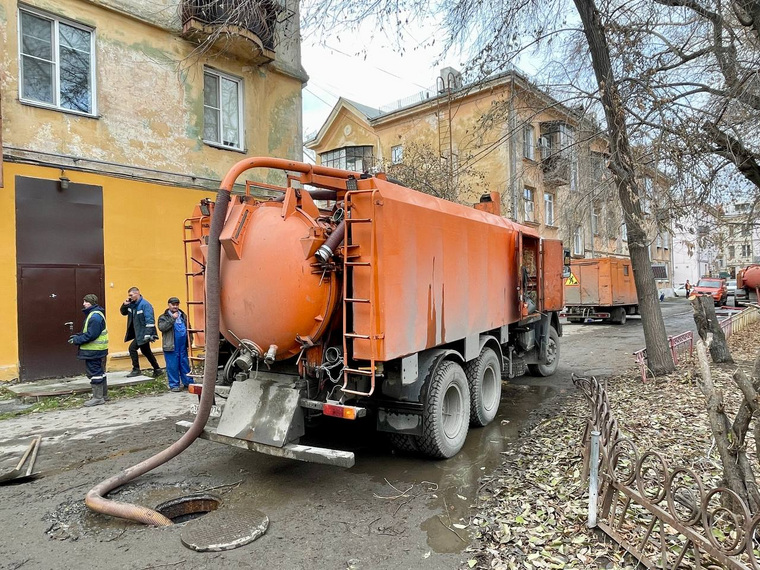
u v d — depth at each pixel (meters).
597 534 3.31
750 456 4.53
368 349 4.01
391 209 4.23
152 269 10.09
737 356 9.91
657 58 7.22
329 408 4.07
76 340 7.43
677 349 9.99
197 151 11.02
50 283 8.60
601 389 4.56
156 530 3.59
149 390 8.46
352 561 3.16
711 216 7.91
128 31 9.77
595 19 7.62
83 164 9.04
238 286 4.23
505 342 7.20
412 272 4.56
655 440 5.06
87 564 3.15
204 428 4.41
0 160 7.71
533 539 3.31
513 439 5.76
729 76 7.23
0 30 8.08
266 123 12.81
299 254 4.11
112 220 9.46
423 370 4.99
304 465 4.95
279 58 13.05
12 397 7.62
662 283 40.81
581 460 4.64
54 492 4.31
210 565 3.12
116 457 5.23
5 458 5.16
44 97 8.77
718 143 7.50
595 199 8.97
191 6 9.82
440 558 3.19
